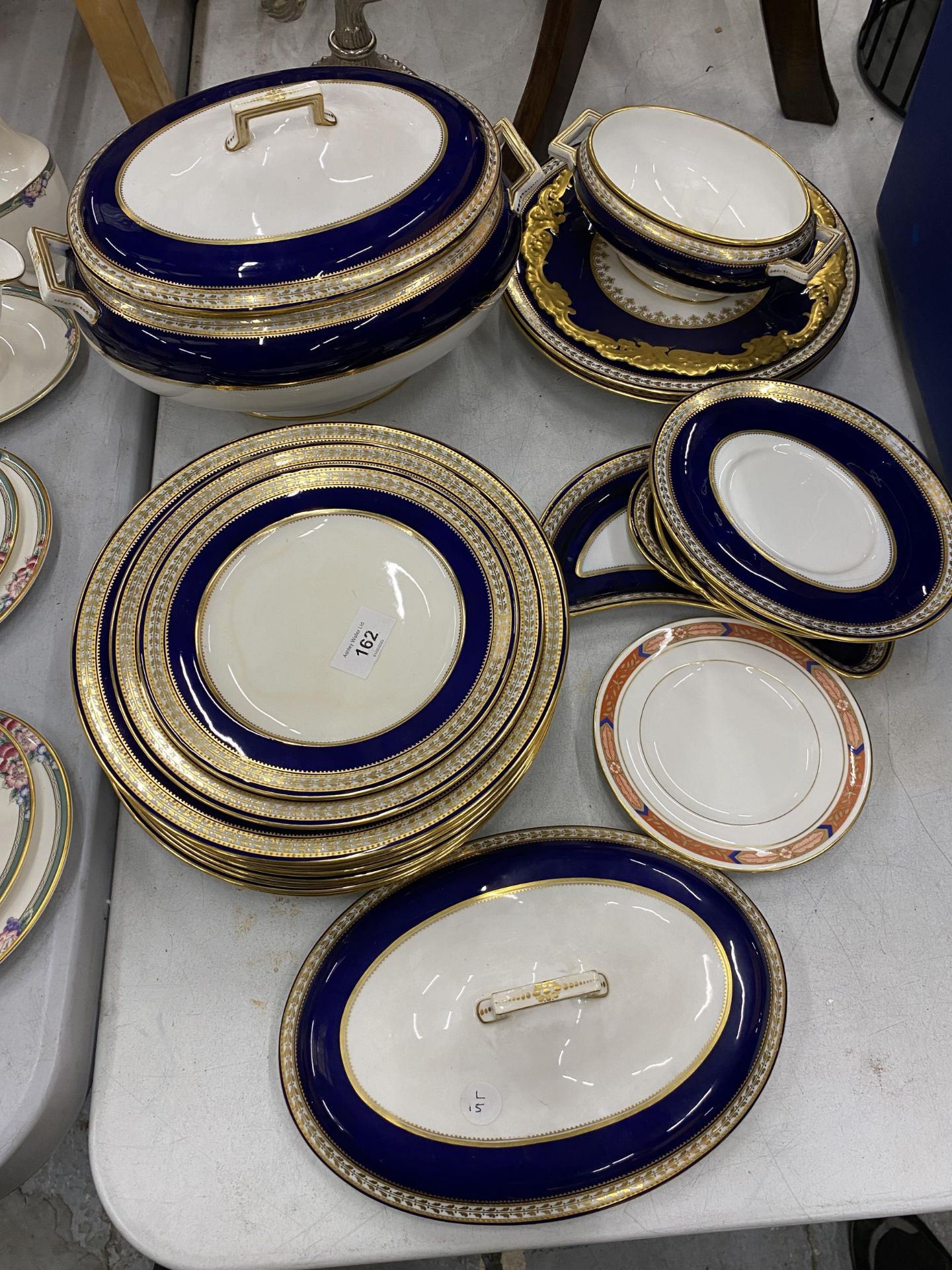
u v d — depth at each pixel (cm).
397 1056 54
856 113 101
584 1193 51
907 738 70
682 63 104
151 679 54
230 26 106
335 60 92
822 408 71
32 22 107
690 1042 54
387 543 60
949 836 66
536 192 84
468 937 56
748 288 74
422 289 58
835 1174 56
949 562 64
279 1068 56
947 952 63
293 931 63
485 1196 50
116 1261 111
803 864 63
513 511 60
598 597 69
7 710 67
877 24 100
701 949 56
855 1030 60
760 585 62
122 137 62
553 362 82
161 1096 58
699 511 64
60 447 79
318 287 55
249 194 57
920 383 81
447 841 55
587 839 59
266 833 51
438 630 58
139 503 60
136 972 61
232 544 60
